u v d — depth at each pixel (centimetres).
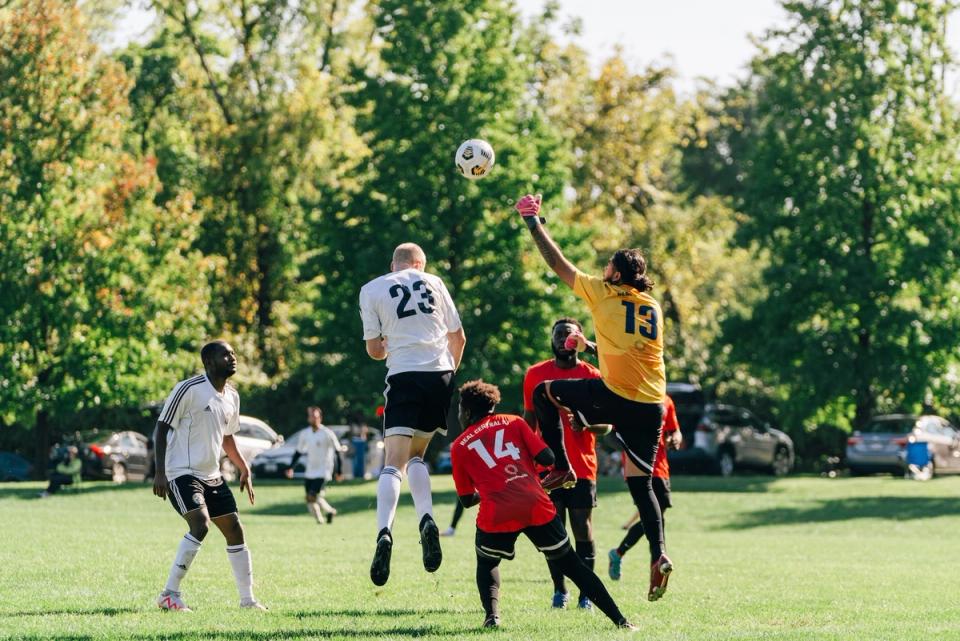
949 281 6931
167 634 1351
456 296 6475
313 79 7994
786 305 6950
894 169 6938
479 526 1486
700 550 3325
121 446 7294
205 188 7912
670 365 8831
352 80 6719
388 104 6512
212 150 8056
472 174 1661
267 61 8056
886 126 7031
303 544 3083
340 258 6638
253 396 7988
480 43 6644
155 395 6594
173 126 8269
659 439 1495
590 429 1536
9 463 7788
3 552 2423
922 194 7019
